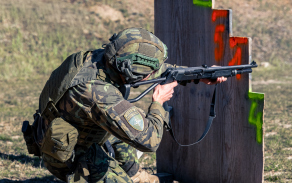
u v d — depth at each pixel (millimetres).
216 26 3426
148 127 2297
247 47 3164
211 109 3182
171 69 2541
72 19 20812
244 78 3277
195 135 3846
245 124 3332
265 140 6375
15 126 7391
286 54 21234
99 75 2254
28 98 11516
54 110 2398
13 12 19828
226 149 3543
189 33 3695
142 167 4867
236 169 3467
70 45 18922
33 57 17531
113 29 20969
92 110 2221
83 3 22562
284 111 9320
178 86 3951
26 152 5383
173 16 3834
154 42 2246
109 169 2666
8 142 6070
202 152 3799
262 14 24469
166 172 4254
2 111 9203
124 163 3391
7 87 13555
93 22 21047
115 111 2188
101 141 2689
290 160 5117
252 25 23344
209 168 3744
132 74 2176
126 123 2193
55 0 22453
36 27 19453
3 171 4348
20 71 16172
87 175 2514
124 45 2160
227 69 2992
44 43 18641
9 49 17578
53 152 2389
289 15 24641
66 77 2295
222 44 3391
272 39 22406
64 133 2322
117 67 2160
